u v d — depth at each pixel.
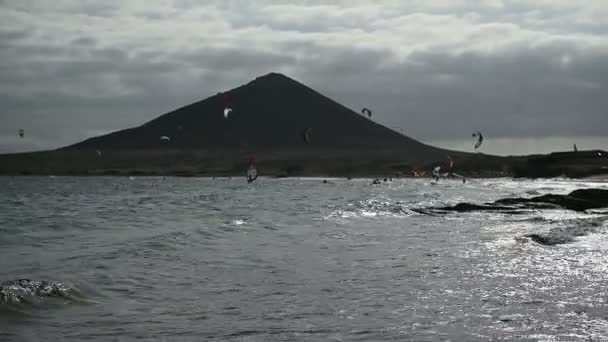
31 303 9.89
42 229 24.83
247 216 31.27
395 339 8.18
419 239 19.78
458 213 30.92
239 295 11.02
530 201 34.38
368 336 8.34
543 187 70.94
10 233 22.86
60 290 10.69
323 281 12.36
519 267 13.76
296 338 8.27
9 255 16.41
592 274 12.83
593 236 18.55
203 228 23.23
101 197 59.94
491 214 30.03
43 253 16.86
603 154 111.50
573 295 10.84
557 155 114.06
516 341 8.09
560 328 8.70
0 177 198.75
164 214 34.31
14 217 31.94
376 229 23.45
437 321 9.12
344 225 25.45
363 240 19.70
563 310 9.74
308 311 9.81
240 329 8.72
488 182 101.44
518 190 64.56
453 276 12.77
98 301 10.43
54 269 13.52
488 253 16.12
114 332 8.55
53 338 8.21
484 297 10.73
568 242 17.55
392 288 11.59
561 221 24.42
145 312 9.73
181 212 35.97
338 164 192.38
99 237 21.70
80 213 35.72
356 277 12.77
